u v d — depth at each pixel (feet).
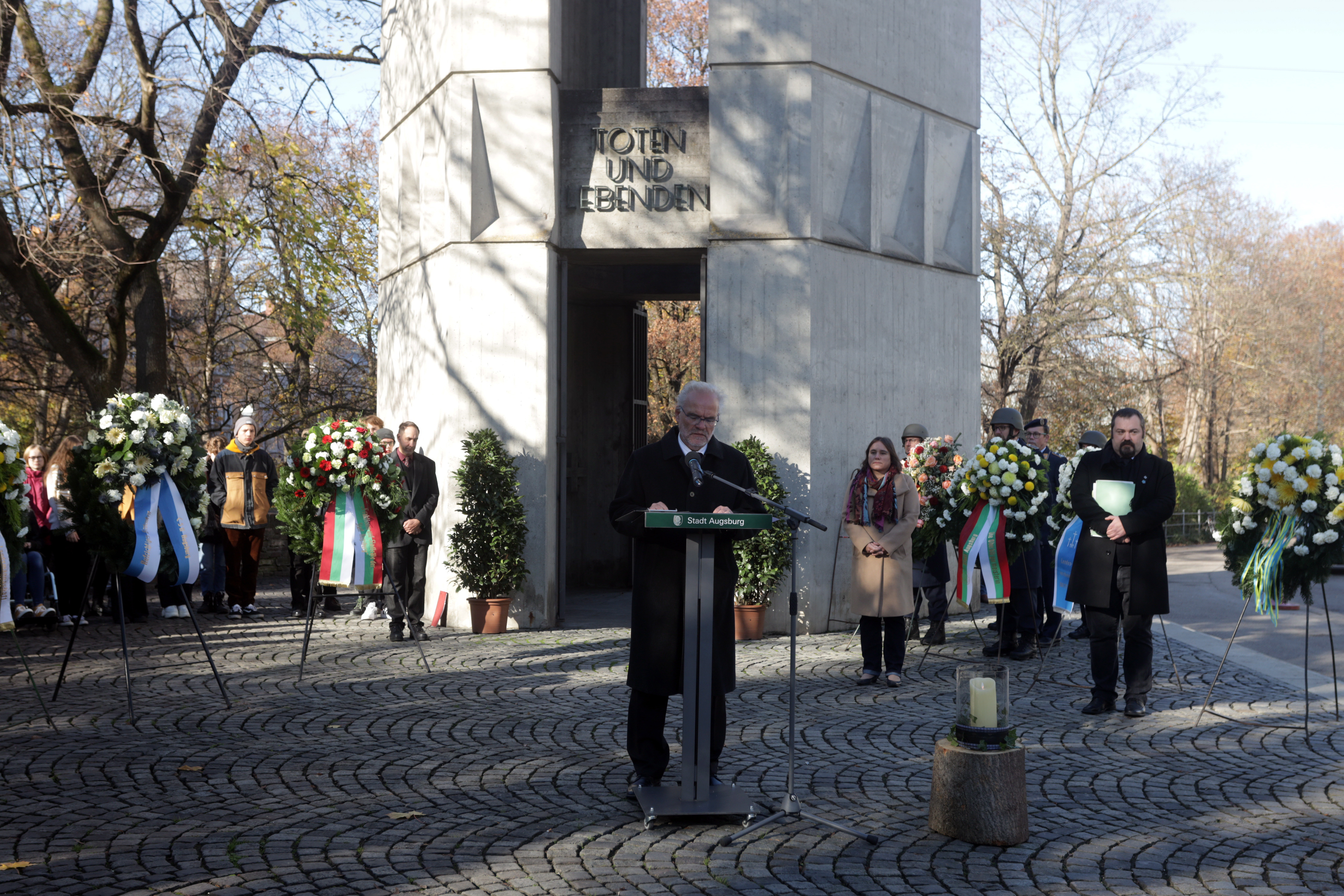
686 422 16.92
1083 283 95.71
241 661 30.66
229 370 80.69
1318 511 23.25
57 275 54.08
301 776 18.56
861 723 23.17
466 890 13.38
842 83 38.73
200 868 13.99
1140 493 23.85
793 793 16.96
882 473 28.12
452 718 23.31
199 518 25.76
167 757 19.80
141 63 49.65
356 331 70.64
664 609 16.88
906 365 41.37
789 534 35.81
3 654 31.71
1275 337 132.57
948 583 39.06
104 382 52.08
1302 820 16.46
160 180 51.78
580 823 16.11
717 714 17.22
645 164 38.70
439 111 39.73
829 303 38.09
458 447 38.45
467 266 38.27
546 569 37.76
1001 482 30.40
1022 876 14.06
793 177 37.40
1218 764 19.83
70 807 16.62
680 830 15.87
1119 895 13.43
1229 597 51.60
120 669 29.19
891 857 14.74
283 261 59.67
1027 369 98.12
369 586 29.35
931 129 42.42
